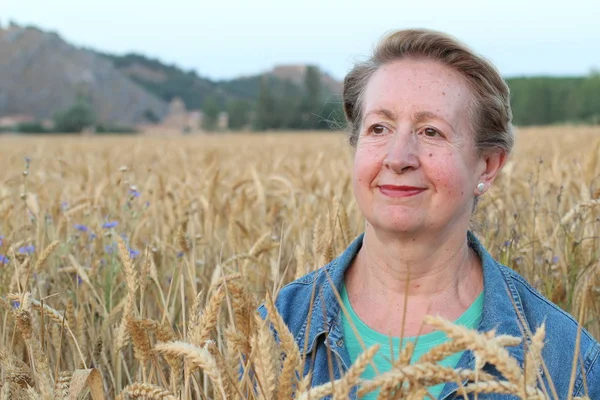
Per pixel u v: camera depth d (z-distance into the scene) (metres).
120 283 3.86
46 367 2.33
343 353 2.44
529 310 2.50
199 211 5.39
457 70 2.48
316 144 24.09
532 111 64.88
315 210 5.00
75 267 3.67
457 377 1.53
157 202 5.56
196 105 190.50
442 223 2.37
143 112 164.00
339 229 3.28
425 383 1.59
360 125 2.72
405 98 2.40
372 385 1.58
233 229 4.51
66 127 102.81
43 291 3.95
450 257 2.45
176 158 14.02
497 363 1.44
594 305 3.42
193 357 1.76
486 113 2.49
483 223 3.45
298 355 1.79
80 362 2.98
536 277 3.85
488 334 1.59
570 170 6.75
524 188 5.66
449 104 2.39
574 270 3.61
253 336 1.91
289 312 2.71
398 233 2.37
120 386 3.03
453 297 2.48
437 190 2.34
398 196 2.35
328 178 7.48
